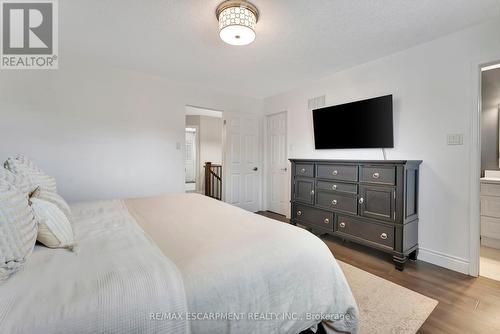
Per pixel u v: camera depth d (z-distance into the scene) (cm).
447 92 227
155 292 78
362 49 255
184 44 248
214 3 181
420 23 206
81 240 117
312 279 114
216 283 88
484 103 317
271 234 127
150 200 219
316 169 303
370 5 181
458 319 158
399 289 193
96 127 306
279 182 443
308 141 373
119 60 291
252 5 180
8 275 78
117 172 321
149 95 342
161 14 196
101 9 189
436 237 236
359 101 290
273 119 455
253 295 95
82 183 299
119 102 320
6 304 66
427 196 242
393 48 253
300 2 177
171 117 361
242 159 448
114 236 123
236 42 204
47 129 277
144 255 99
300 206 325
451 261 226
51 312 65
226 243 114
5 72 259
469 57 213
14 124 262
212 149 735
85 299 70
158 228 137
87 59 289
